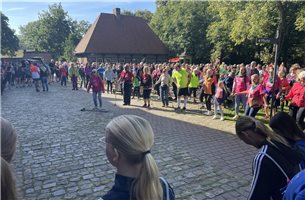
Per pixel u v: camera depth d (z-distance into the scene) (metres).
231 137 8.02
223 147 7.08
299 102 7.30
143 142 1.39
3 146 1.52
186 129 8.95
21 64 23.97
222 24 29.75
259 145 2.31
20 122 9.81
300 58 29.75
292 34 28.30
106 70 18.17
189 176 5.31
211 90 11.14
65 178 5.27
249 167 5.76
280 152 2.15
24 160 6.17
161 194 1.42
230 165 5.87
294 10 23.50
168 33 43.38
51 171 5.59
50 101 14.73
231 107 12.43
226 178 5.23
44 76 19.16
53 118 10.52
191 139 7.80
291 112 7.70
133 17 43.28
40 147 7.06
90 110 12.12
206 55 39.97
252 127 2.31
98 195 4.65
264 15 23.28
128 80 13.48
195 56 40.81
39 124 9.54
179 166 5.79
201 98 12.55
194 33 39.97
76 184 5.03
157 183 1.40
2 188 1.22
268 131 2.29
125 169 1.43
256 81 8.08
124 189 1.40
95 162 6.05
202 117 10.88
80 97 16.30
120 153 1.39
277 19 23.77
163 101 13.31
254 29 24.08
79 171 5.59
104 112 11.80
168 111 12.18
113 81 18.28
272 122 2.54
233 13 27.28
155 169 1.40
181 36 40.50
